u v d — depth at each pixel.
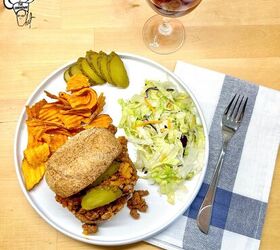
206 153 0.41
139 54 0.46
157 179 0.41
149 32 0.47
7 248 0.40
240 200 0.42
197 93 0.45
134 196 0.40
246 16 0.47
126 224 0.40
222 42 0.47
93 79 0.43
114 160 0.39
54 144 0.41
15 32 0.46
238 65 0.46
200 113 0.42
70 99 0.41
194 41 0.47
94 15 0.47
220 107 0.44
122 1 0.47
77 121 0.42
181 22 0.47
